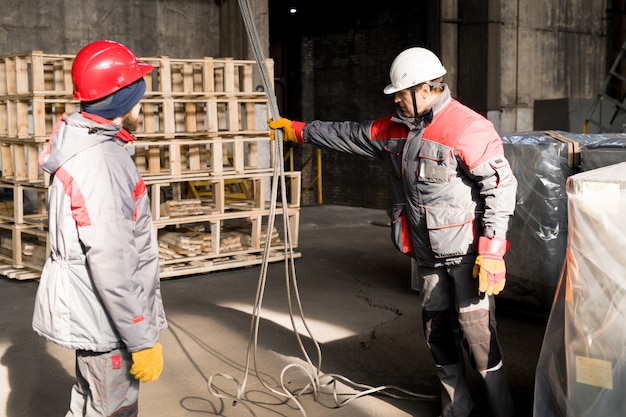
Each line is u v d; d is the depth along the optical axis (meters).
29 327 5.47
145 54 12.19
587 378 2.55
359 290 6.70
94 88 2.43
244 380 3.96
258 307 3.89
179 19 12.45
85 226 2.34
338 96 15.30
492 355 3.38
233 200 9.84
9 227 7.29
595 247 2.51
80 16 11.52
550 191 5.11
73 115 2.46
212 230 7.45
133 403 2.64
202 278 7.24
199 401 4.01
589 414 2.57
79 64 2.45
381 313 5.86
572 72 15.41
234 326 5.49
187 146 7.82
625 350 2.47
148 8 12.14
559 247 5.14
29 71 11.03
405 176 3.35
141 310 2.44
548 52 14.84
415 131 3.31
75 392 2.70
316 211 13.77
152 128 7.09
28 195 10.65
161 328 2.71
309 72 15.80
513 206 3.18
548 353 2.82
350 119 15.07
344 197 15.30
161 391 4.15
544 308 5.30
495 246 3.11
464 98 13.69
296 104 15.84
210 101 7.20
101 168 2.38
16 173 7.23
